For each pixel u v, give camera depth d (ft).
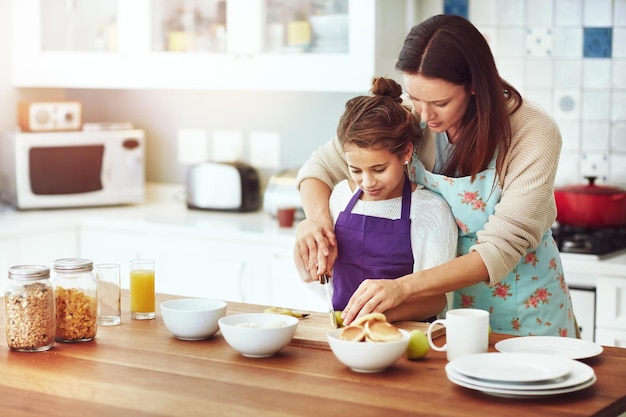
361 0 13.12
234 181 15.07
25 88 16.52
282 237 13.19
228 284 13.80
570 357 7.06
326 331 7.82
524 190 7.98
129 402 6.31
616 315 11.51
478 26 13.94
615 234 12.83
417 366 7.06
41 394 6.49
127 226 14.53
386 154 8.00
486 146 7.95
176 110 16.62
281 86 13.91
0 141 15.88
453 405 6.16
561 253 11.84
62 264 7.80
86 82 15.39
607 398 6.28
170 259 14.24
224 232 13.70
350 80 13.38
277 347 7.28
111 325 8.38
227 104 16.12
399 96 8.51
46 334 7.55
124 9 14.94
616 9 13.19
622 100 13.29
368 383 6.64
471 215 8.50
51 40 15.64
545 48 13.64
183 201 16.42
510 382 6.29
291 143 15.62
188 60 14.57
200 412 6.10
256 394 6.43
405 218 8.57
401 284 7.76
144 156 16.89
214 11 14.35
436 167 8.70
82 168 15.51
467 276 7.90
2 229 13.79
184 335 7.80
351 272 8.71
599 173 13.56
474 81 7.77
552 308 8.86
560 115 13.67
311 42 13.69
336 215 8.94
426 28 7.82
